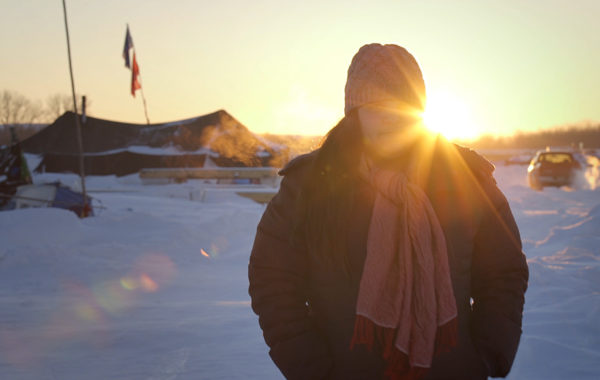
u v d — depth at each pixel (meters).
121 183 33.66
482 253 1.71
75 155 37.12
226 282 7.35
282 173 1.78
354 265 1.62
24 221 10.70
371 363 1.60
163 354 4.00
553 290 5.88
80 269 7.86
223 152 36.19
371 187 1.64
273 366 3.69
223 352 4.02
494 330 1.65
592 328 4.51
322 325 1.68
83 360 3.87
